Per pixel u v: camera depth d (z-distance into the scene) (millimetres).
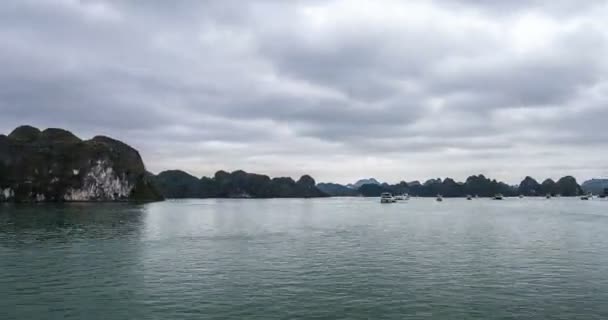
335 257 51906
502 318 28484
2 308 30484
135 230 85875
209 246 61844
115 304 31422
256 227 96250
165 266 45781
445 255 53219
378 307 30844
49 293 34375
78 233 78625
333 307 30812
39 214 137000
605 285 37062
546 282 38188
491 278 39812
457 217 134625
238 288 36125
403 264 47031
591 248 59219
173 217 130625
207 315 29031
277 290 35500
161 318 28453
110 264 46875
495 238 72250
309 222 113125
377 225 102312
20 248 58625
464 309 30375
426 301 32312
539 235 77188
